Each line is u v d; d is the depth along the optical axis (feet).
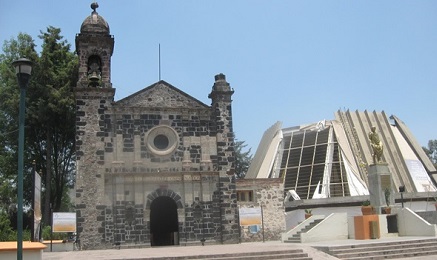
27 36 204.44
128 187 138.92
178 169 143.64
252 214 146.61
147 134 143.23
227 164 147.23
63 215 131.85
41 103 176.14
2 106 186.80
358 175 220.43
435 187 234.58
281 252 98.32
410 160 242.99
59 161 198.39
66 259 95.45
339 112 256.93
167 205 164.86
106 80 145.18
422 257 102.89
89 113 140.36
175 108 146.72
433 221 153.38
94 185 136.26
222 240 141.90
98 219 134.62
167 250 116.47
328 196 206.69
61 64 191.42
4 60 201.16
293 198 201.98
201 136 147.64
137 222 137.18
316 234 133.39
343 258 99.19
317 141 239.50
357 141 240.73
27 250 67.31
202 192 143.84
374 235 131.75
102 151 138.72
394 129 264.11
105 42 147.33
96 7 152.76
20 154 64.34
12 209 183.42
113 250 127.13
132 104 144.25
